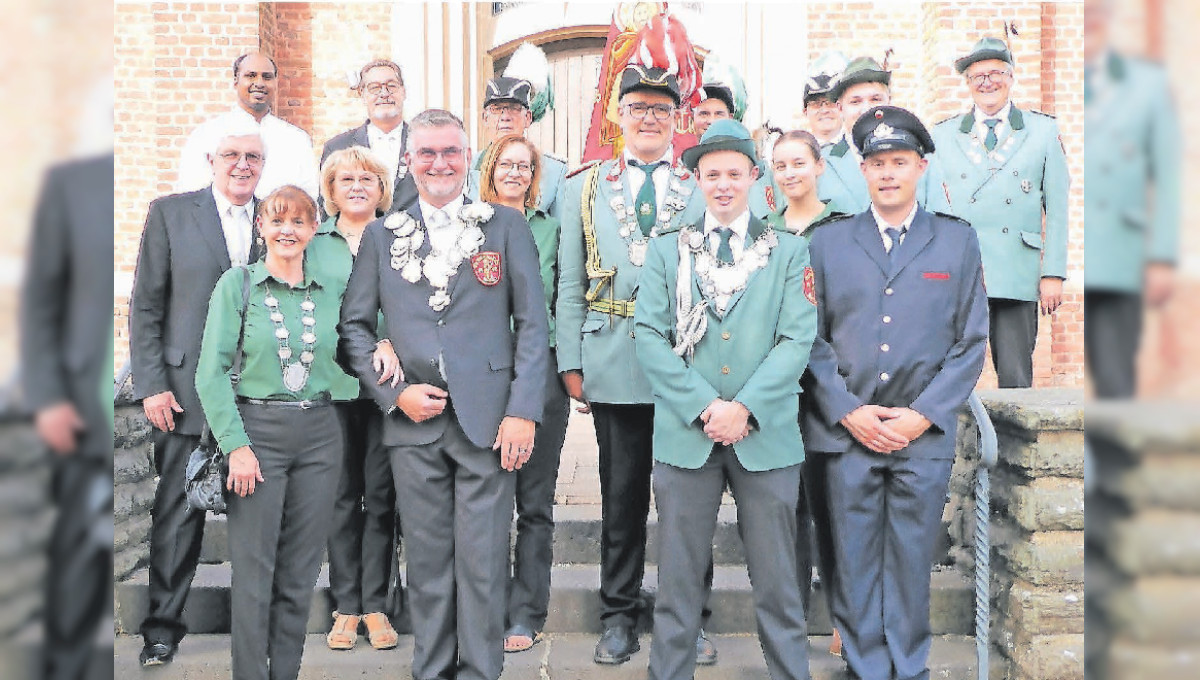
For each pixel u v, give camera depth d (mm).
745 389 2688
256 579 2686
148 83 7199
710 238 2834
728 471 2746
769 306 2766
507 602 3346
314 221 2773
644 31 3410
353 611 3316
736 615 3477
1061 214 4195
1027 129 4246
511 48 8555
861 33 7355
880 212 2939
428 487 2771
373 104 4469
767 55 7336
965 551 3633
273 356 2693
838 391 2824
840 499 2842
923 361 2822
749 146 2777
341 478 3260
